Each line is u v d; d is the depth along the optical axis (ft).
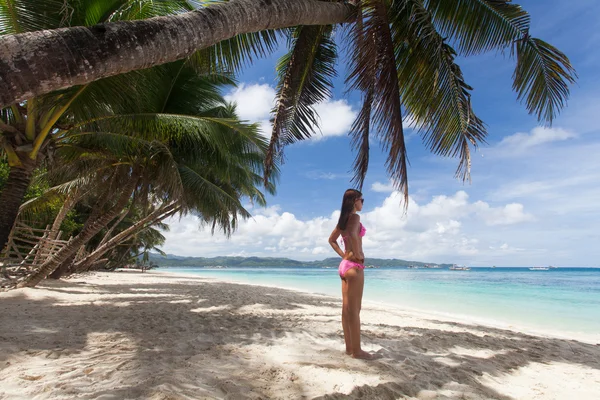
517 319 32.12
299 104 20.11
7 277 31.91
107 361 10.16
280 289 55.01
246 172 42.09
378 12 14.08
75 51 6.03
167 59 7.52
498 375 11.02
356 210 11.75
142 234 91.71
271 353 11.94
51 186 44.50
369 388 8.63
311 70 20.22
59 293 29.89
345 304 11.82
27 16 14.19
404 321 23.84
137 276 81.25
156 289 42.24
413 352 13.06
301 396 8.00
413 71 17.57
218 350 12.05
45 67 5.69
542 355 14.42
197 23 8.21
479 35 18.45
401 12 15.99
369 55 14.11
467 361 12.32
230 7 9.30
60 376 8.56
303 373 9.67
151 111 28.25
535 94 17.81
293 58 18.43
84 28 6.40
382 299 49.70
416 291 65.92
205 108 35.35
